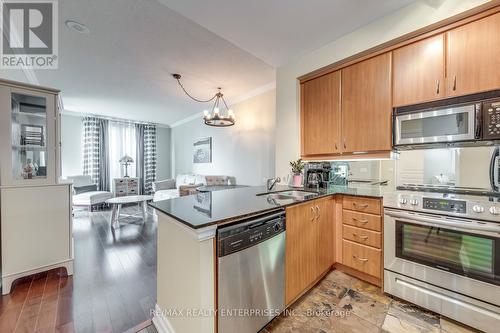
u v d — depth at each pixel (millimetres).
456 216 1507
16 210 1997
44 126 2201
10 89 1979
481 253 1431
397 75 1950
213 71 3311
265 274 1417
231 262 1207
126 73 3361
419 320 1569
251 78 3592
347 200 2172
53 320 1556
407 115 1870
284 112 2799
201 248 1093
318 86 2523
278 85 2863
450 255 1547
